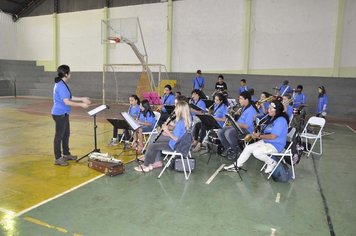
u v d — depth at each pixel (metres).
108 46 16.69
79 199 3.79
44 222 3.20
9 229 3.05
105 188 4.16
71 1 17.56
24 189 4.05
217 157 5.82
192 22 14.55
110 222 3.24
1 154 5.73
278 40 12.89
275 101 4.70
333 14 11.89
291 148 4.75
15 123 9.08
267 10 12.98
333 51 12.02
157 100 8.21
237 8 13.54
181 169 4.89
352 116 11.86
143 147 5.99
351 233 3.14
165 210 3.55
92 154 5.07
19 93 18.88
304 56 12.52
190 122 4.68
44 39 18.78
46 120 9.65
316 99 12.30
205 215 3.46
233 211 3.57
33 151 5.97
